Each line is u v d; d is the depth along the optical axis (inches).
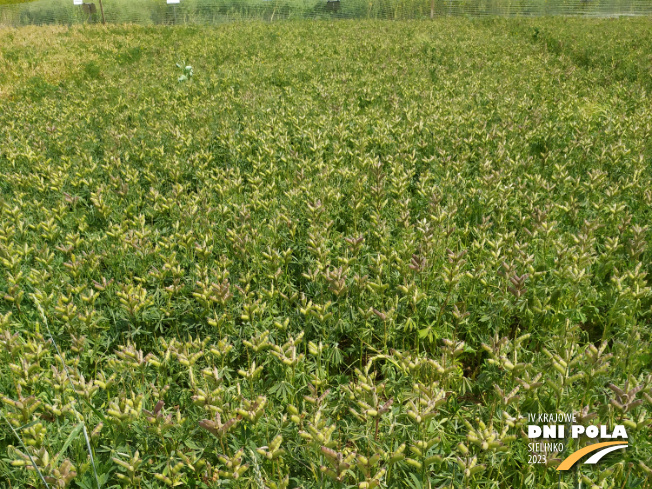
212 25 1156.5
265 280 181.3
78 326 146.1
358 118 347.3
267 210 224.1
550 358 125.5
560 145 301.4
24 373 117.3
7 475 108.4
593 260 173.5
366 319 147.5
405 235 186.9
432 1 1215.6
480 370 151.4
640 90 416.8
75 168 283.1
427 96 414.3
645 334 150.0
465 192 230.7
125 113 412.8
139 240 187.5
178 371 142.0
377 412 100.0
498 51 643.5
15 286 150.5
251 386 114.9
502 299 154.2
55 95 527.5
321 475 108.6
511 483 117.5
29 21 1450.5
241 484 98.7
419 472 107.0
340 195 229.9
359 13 1364.4
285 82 527.8
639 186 222.7
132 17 1406.3
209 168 302.0
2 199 229.3
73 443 110.3
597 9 1268.5
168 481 99.0
